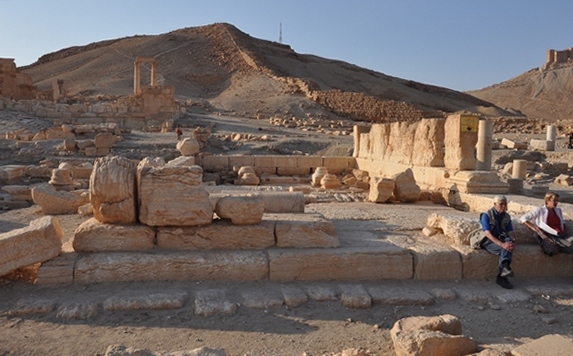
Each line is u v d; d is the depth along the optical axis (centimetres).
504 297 561
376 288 569
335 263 598
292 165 1919
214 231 621
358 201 1229
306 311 511
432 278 612
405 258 609
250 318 492
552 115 9888
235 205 630
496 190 1043
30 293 536
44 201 1087
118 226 614
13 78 4544
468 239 651
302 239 631
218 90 7325
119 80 7081
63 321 476
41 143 2495
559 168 2141
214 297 528
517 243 668
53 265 565
